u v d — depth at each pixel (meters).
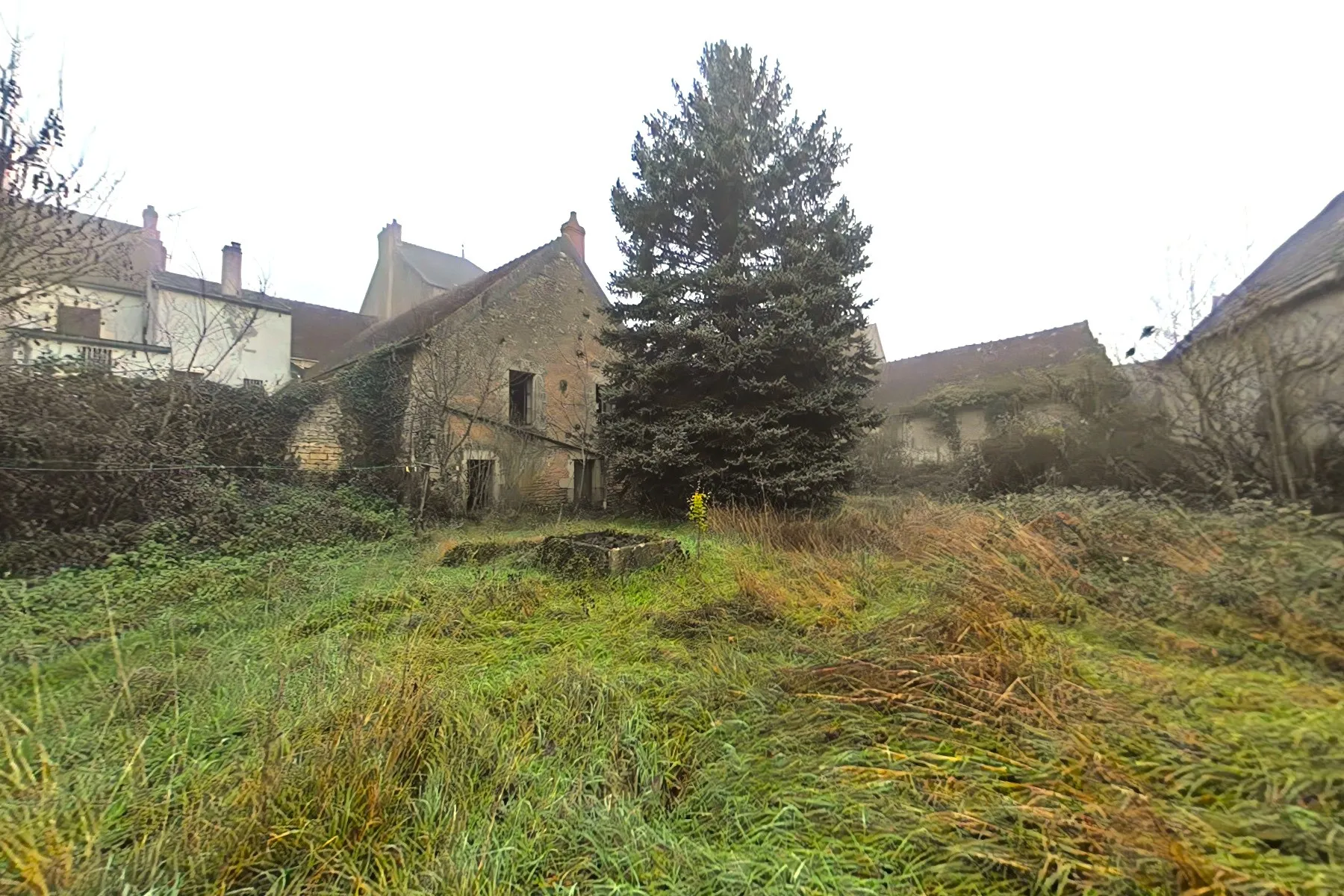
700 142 10.43
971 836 1.69
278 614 4.38
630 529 9.10
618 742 2.37
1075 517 4.91
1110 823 1.62
